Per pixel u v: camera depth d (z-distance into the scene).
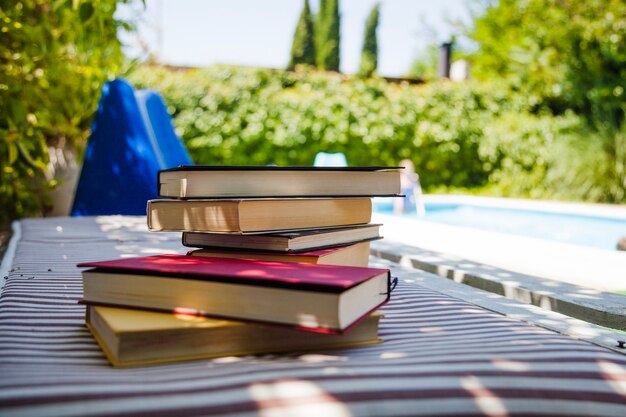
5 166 3.70
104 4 3.53
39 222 2.73
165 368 0.62
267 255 0.89
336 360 0.65
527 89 10.74
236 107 9.63
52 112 3.78
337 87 10.15
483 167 10.72
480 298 1.35
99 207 3.61
